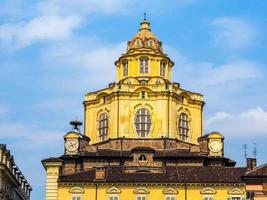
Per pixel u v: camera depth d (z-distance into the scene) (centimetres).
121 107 12612
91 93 13225
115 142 12350
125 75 13475
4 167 10756
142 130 12544
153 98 12719
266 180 8938
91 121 13088
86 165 11731
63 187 10162
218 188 10169
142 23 14025
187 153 11912
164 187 10169
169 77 13562
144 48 13425
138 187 10156
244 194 10094
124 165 11138
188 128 12988
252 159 10625
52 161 10712
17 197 13188
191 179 10275
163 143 12331
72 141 12012
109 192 10125
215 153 11975
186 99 13125
